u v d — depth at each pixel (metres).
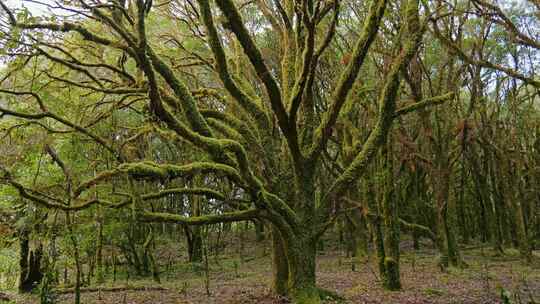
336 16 12.40
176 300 16.81
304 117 15.89
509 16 23.66
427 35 23.66
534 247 35.91
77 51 16.81
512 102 28.05
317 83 24.59
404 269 23.44
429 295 15.48
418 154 24.77
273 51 24.31
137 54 10.68
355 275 21.86
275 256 15.58
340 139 26.42
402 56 14.15
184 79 23.27
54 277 19.83
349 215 28.91
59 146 17.38
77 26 11.09
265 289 17.14
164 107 11.34
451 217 23.69
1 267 21.38
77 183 15.53
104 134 19.03
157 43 19.39
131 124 21.12
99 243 22.25
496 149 29.42
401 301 14.45
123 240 26.41
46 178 16.39
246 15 22.05
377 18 12.98
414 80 22.52
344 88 13.60
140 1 10.58
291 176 15.41
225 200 13.73
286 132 13.27
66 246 18.42
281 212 13.43
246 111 16.16
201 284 21.66
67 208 12.77
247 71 20.02
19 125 13.62
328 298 14.37
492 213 32.28
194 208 28.66
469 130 25.81
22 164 15.43
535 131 35.53
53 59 13.00
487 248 35.28
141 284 22.16
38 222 16.25
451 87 23.30
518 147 29.75
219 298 16.58
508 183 28.30
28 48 12.03
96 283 22.77
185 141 13.18
